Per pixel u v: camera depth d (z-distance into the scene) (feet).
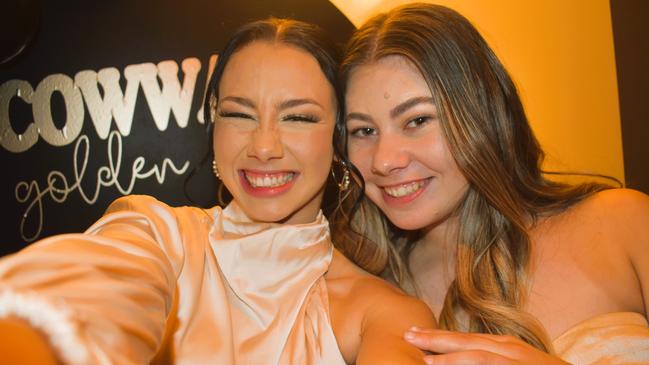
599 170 3.93
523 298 2.16
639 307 2.13
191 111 3.96
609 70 3.94
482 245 2.28
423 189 2.21
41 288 0.89
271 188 1.97
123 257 1.11
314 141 1.98
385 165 2.11
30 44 4.03
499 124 2.28
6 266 0.89
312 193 2.01
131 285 1.02
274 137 1.93
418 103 2.12
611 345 1.98
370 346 1.61
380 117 2.14
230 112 1.98
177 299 1.73
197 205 3.92
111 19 4.02
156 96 3.98
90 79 4.01
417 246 2.49
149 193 3.95
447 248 2.39
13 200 4.04
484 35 3.54
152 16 4.00
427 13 2.23
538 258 2.22
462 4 3.98
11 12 4.00
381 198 2.27
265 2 3.92
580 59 3.96
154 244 1.37
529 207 2.34
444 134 2.14
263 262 1.92
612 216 2.20
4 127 4.05
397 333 1.68
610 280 2.12
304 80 1.98
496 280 2.21
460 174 2.21
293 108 1.96
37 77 4.05
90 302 0.92
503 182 2.22
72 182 4.00
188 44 3.97
